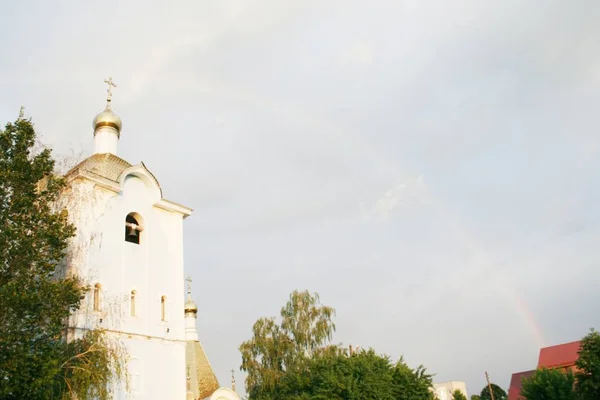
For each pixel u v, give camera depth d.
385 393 40.38
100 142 40.16
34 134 26.88
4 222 24.50
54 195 27.22
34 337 23.41
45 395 22.55
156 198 39.44
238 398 44.91
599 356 41.06
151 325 35.28
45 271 24.61
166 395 34.28
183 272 39.56
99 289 32.81
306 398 41.78
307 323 52.59
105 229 34.56
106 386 26.44
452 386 102.19
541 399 46.41
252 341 52.38
